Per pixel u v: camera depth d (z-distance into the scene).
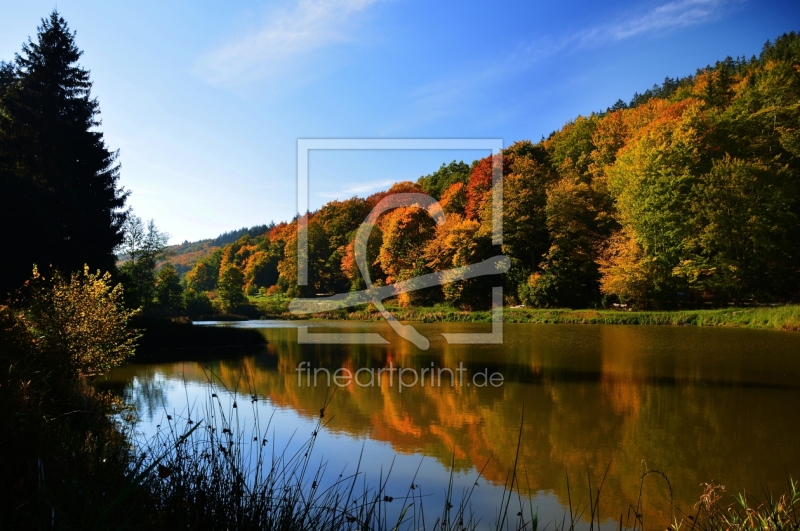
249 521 2.90
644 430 8.12
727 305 30.48
